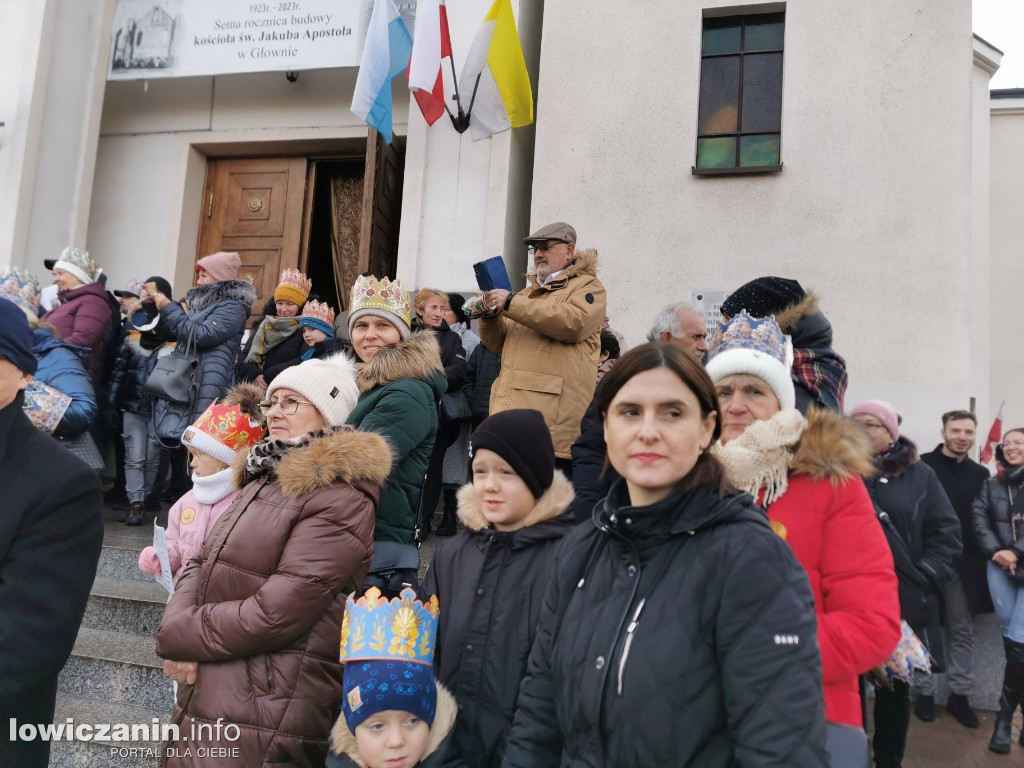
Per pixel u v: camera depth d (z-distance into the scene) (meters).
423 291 4.97
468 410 4.77
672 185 5.63
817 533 1.69
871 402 3.53
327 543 2.04
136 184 7.61
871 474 1.75
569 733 1.42
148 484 5.04
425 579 2.06
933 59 5.27
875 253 5.20
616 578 1.44
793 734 1.23
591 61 5.89
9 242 6.55
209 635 1.96
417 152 6.05
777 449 1.75
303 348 4.89
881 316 5.12
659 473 1.40
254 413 2.73
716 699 1.32
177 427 4.46
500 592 1.88
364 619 1.79
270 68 6.87
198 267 5.00
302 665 2.00
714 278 5.45
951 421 4.39
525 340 3.56
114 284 7.52
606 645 1.38
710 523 1.39
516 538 1.91
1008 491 4.09
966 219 5.09
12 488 1.87
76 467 1.96
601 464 2.76
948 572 3.44
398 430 2.58
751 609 1.30
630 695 1.32
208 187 7.76
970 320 4.99
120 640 3.58
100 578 4.11
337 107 7.32
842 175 5.34
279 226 7.58
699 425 1.44
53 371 3.71
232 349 4.73
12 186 6.62
